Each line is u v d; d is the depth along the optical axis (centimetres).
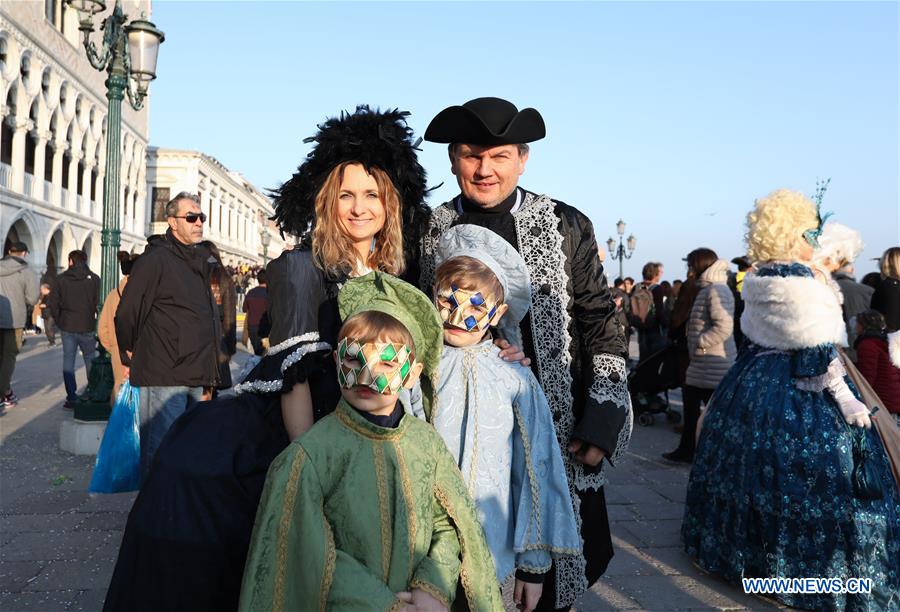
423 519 159
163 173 4634
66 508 412
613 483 499
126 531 167
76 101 3027
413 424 168
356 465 156
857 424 289
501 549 177
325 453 154
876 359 408
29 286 734
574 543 178
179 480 164
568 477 205
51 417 704
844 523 286
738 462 315
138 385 397
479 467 176
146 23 667
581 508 209
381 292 169
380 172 193
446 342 191
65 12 2878
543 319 205
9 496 436
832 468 291
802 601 291
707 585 321
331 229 189
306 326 172
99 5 625
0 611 282
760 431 309
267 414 175
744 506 309
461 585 165
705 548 329
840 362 300
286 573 146
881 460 296
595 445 192
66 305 733
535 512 178
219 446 169
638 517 422
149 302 395
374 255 199
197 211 415
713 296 524
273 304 176
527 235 209
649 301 957
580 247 214
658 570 339
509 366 188
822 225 327
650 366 699
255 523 150
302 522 146
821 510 289
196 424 176
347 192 190
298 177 197
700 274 633
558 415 204
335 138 192
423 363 173
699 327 533
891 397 402
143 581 160
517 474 185
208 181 5100
